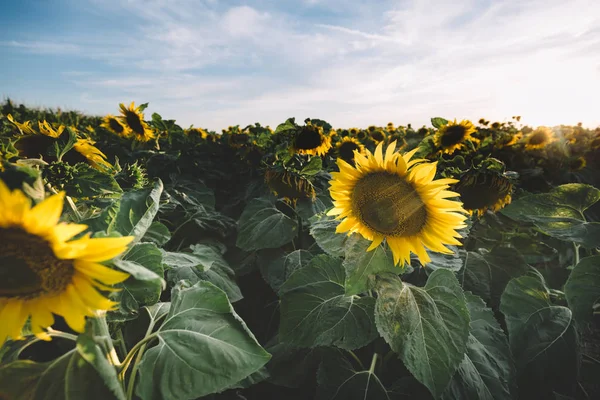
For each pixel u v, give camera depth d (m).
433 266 0.81
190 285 0.74
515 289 0.85
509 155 2.14
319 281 0.81
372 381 0.75
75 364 0.46
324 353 0.81
